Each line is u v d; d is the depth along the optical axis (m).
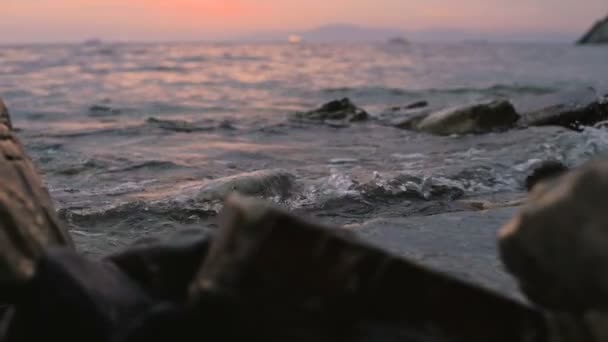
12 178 3.23
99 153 6.67
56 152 6.75
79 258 2.34
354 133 7.86
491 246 3.90
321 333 1.92
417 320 2.00
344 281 1.96
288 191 5.09
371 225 4.16
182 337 2.00
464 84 17.47
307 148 6.93
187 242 2.48
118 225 4.61
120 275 2.39
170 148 6.97
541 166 5.36
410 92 14.65
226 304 1.92
